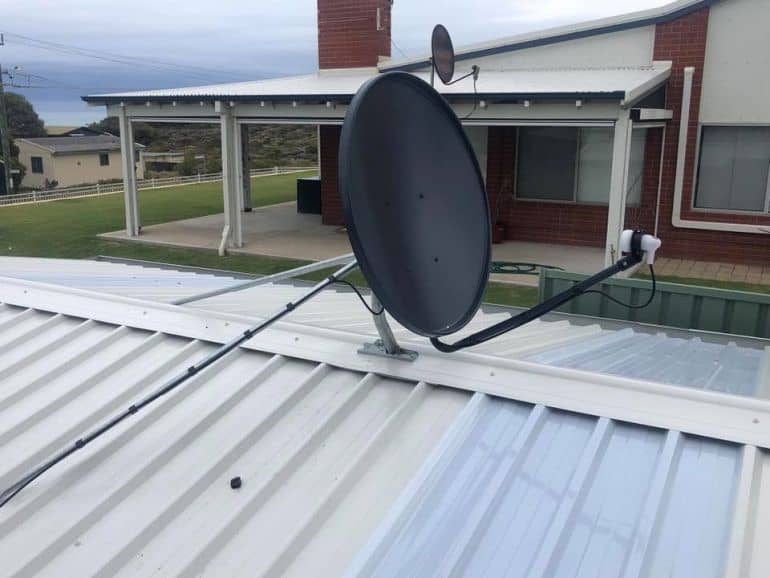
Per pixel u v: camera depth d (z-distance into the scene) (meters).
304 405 2.29
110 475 2.04
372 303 2.30
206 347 2.74
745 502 1.71
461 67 13.11
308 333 2.65
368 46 13.93
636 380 2.15
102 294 3.18
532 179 12.56
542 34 12.28
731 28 10.93
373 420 2.19
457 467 1.93
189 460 2.09
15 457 2.18
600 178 12.11
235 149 12.00
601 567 1.59
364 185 1.91
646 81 10.13
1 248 13.14
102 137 51.28
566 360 2.95
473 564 1.63
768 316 5.21
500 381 2.26
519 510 1.78
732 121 11.16
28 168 44.78
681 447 1.93
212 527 1.82
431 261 2.15
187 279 5.00
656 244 1.89
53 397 2.50
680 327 5.50
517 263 11.08
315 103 11.21
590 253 11.79
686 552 1.62
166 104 12.52
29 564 1.73
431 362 2.39
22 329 3.04
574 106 9.51
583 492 1.80
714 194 11.54
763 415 1.97
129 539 1.79
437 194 2.25
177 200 19.83
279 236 13.66
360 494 1.90
